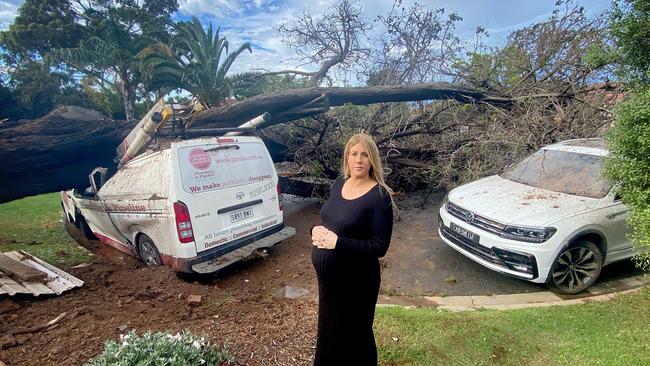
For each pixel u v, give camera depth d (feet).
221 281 15.52
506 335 10.26
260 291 14.46
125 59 79.61
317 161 26.81
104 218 18.62
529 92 26.50
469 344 9.86
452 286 14.56
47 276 13.12
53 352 8.97
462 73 30.60
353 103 24.71
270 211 17.28
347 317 6.66
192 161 14.58
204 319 11.14
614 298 12.80
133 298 12.41
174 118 15.92
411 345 9.78
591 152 16.07
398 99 25.63
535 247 12.89
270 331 10.28
